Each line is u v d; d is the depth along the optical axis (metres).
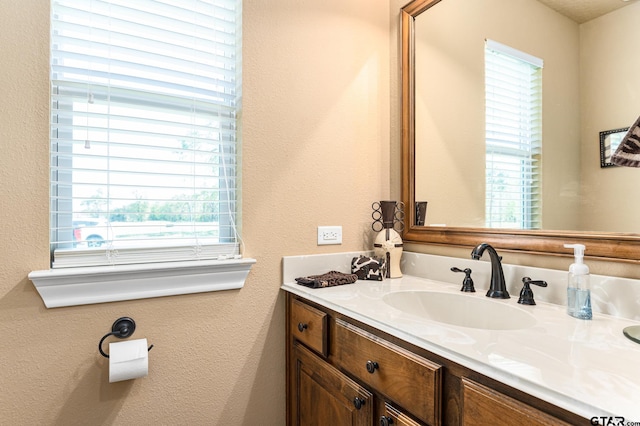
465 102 1.43
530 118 1.21
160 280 1.22
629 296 0.94
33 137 1.07
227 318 1.35
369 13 1.72
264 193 1.43
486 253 1.33
